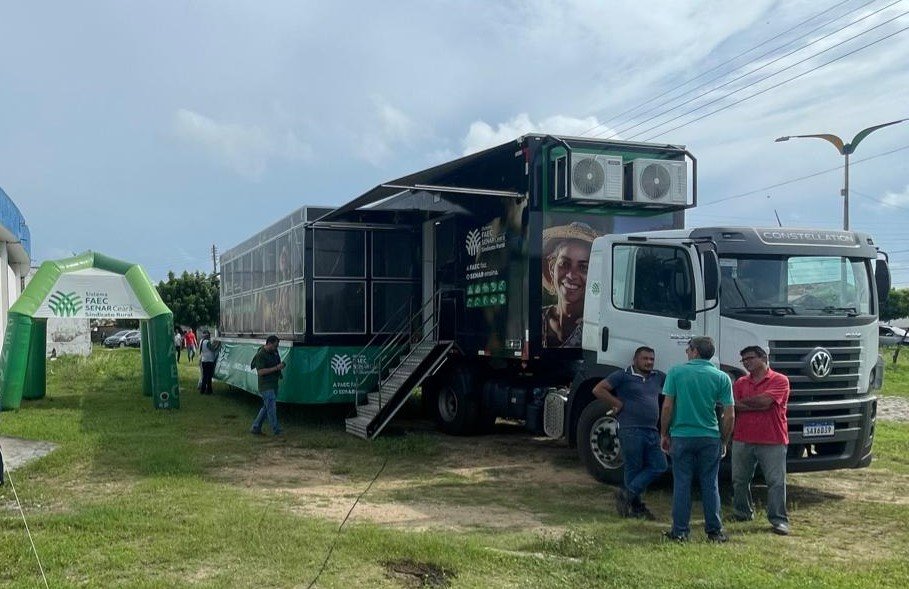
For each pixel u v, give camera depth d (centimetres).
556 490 874
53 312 1581
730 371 786
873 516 769
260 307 1728
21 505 764
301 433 1274
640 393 762
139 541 635
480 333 1180
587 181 1008
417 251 1438
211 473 952
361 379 1370
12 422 1330
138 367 2722
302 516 734
